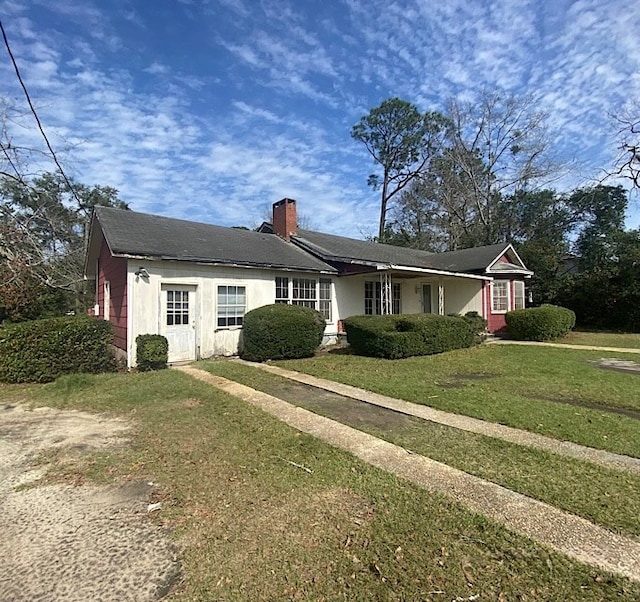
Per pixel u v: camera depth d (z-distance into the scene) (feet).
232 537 9.28
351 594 7.38
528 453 13.94
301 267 44.52
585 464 12.94
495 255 59.11
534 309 53.72
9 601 7.39
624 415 18.85
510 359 36.19
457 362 34.88
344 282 51.21
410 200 116.26
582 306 69.36
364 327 39.50
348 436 16.03
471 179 98.07
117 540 9.32
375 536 9.11
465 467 12.87
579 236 91.61
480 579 7.66
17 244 47.34
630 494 10.92
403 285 59.77
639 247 66.54
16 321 50.75
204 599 7.36
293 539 9.11
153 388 25.11
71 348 30.71
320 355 40.98
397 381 26.76
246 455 14.25
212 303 38.63
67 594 7.56
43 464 14.03
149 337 32.60
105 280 44.75
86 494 11.70
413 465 13.08
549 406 19.88
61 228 68.85
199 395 23.29
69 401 23.13
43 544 9.21
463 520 9.65
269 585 7.67
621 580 7.54
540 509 10.16
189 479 12.46
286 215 56.95
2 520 10.33
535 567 7.96
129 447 15.47
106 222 38.50
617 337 55.62
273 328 36.99
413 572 7.90
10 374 28.84
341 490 11.41
